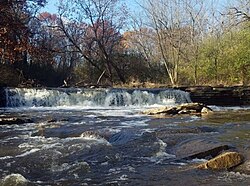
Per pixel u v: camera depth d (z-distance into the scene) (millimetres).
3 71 32719
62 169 7691
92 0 39656
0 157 8773
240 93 27250
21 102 25906
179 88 27953
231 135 11000
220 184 6375
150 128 13172
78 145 10055
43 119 16547
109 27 41781
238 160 7473
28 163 8203
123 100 26344
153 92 26812
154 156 8805
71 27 40750
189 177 6859
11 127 13984
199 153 8555
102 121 15812
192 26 38969
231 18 31047
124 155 8938
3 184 6527
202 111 19656
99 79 40125
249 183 6398
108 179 6898
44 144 10312
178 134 11227
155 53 46062
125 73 43594
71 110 22375
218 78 36219
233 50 35000
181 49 40688
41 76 40812
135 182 6668
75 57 47656
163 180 6742
